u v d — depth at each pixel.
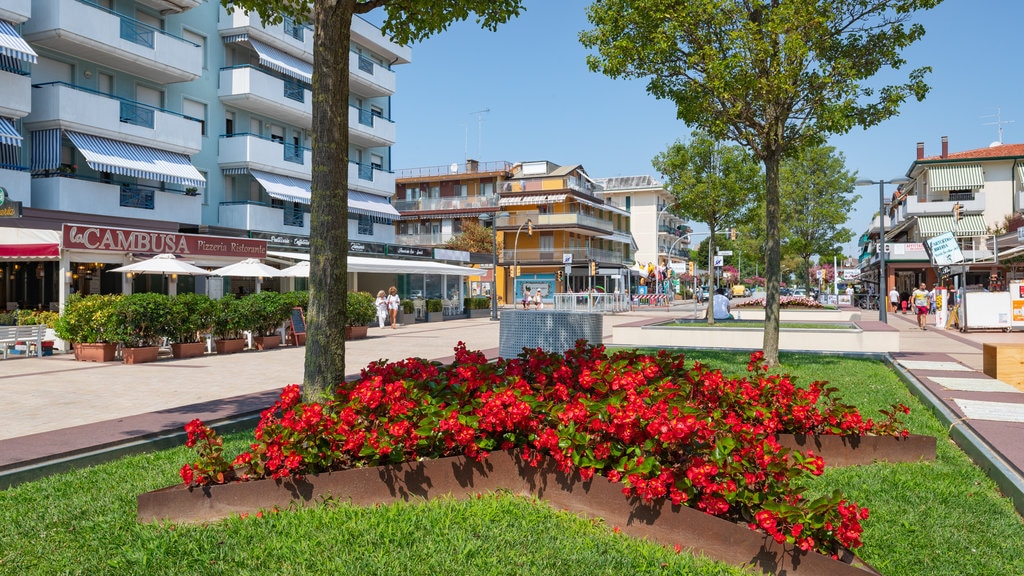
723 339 16.22
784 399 5.91
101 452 6.04
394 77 38.09
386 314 29.50
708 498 3.83
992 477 5.41
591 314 11.49
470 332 25.16
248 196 30.30
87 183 21.83
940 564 3.87
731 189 24.95
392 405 4.71
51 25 20.94
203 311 16.25
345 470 4.45
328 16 5.75
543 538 4.00
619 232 76.50
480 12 7.98
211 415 7.64
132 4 24.55
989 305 24.03
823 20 10.59
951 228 48.19
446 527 4.10
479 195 66.19
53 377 11.90
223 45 28.97
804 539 3.50
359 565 3.60
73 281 21.58
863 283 65.56
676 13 11.21
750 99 11.61
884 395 9.40
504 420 4.65
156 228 24.31
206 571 3.57
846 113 11.22
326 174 5.74
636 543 3.96
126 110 23.33
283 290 28.38
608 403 4.69
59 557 3.81
